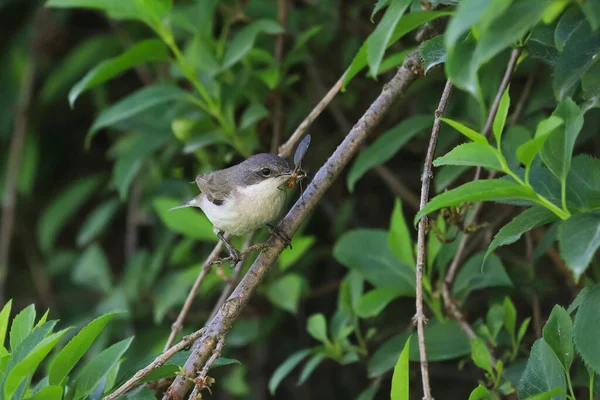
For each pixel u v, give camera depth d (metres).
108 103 14.53
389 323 11.91
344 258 9.16
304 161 12.88
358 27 12.25
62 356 6.27
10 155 14.72
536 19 4.78
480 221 10.41
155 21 9.74
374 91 12.12
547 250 9.54
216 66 10.01
